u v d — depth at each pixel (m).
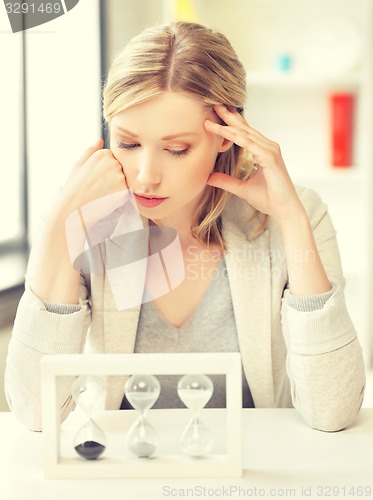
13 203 3.41
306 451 1.27
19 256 3.30
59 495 1.11
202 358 1.13
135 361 1.13
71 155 3.51
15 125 3.37
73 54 3.57
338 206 4.27
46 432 1.16
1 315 2.63
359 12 4.14
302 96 4.20
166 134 1.37
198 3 4.06
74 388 1.17
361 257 4.13
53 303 1.40
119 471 1.16
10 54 3.31
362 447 1.29
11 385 1.40
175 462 1.17
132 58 1.37
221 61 1.43
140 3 4.18
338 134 4.09
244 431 1.37
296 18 4.18
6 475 1.18
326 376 1.37
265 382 1.58
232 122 1.45
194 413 1.18
